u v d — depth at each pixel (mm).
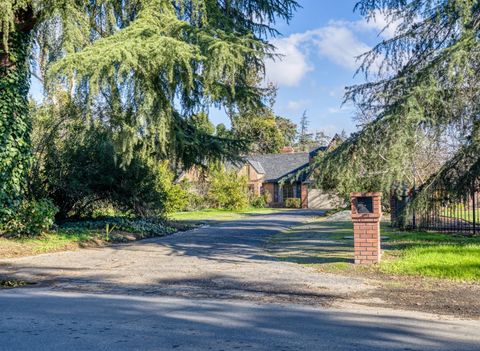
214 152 18125
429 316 6012
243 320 5816
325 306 6598
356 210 10125
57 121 17297
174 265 10656
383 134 10836
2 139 13734
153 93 12609
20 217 14312
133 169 19297
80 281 8805
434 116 10703
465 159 11680
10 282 8781
